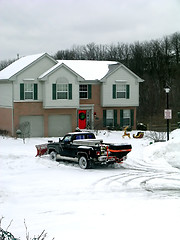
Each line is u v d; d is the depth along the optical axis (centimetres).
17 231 945
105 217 1073
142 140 3091
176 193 1407
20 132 3161
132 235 892
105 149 1923
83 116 3725
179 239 859
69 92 3419
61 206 1216
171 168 1959
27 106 3347
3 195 1354
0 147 2697
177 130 3142
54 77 3347
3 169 1878
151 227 959
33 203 1257
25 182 1590
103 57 8431
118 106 3791
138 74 7350
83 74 3731
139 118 6150
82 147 1961
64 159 2114
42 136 3416
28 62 3403
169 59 7388
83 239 870
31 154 2314
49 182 1593
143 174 1795
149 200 1297
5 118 3472
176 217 1062
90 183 1579
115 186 1523
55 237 888
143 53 7544
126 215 1094
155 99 6569
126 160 2189
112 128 3759
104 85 3709
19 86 3309
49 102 3347
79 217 1080
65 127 3494
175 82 6838
